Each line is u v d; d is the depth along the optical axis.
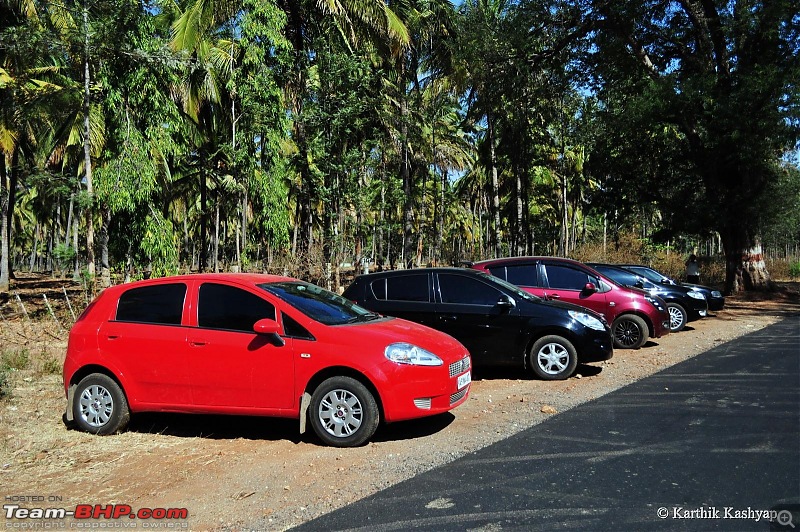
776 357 9.14
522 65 19.56
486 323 7.98
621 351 10.06
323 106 15.27
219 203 28.25
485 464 4.67
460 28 19.94
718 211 18.95
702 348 10.31
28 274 48.00
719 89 17.64
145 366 5.65
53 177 13.09
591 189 27.98
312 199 16.59
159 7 16.78
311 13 16.89
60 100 14.33
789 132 16.59
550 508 3.82
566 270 10.38
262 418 6.34
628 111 17.97
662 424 5.66
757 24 17.03
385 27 17.25
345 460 4.91
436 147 28.44
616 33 19.02
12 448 5.36
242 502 4.15
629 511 3.75
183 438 5.68
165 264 14.16
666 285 12.97
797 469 4.41
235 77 15.22
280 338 5.41
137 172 13.25
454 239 44.88
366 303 8.41
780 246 48.38
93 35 12.45
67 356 5.98
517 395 7.09
